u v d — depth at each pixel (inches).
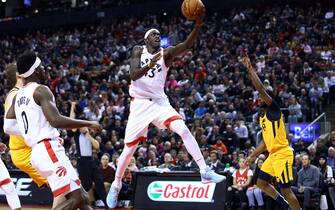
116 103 649.0
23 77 180.7
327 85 610.9
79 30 1149.1
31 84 177.9
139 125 216.2
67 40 1063.0
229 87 634.2
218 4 1019.3
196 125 522.3
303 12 896.3
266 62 719.7
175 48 209.2
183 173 367.2
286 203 277.1
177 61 775.7
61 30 1163.3
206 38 884.0
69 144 519.5
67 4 1285.7
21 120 178.9
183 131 208.8
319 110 574.6
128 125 219.8
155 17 1034.7
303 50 749.9
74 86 782.5
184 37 923.4
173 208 363.9
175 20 1001.5
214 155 428.5
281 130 272.5
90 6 1167.0
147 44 215.5
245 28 888.9
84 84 776.9
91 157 373.7
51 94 174.9
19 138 214.4
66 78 817.5
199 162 209.9
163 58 213.2
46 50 1055.0
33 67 178.9
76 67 900.6
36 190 416.2
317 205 376.8
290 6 952.3
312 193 376.8
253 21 906.1
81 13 1146.7
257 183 280.8
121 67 807.7
